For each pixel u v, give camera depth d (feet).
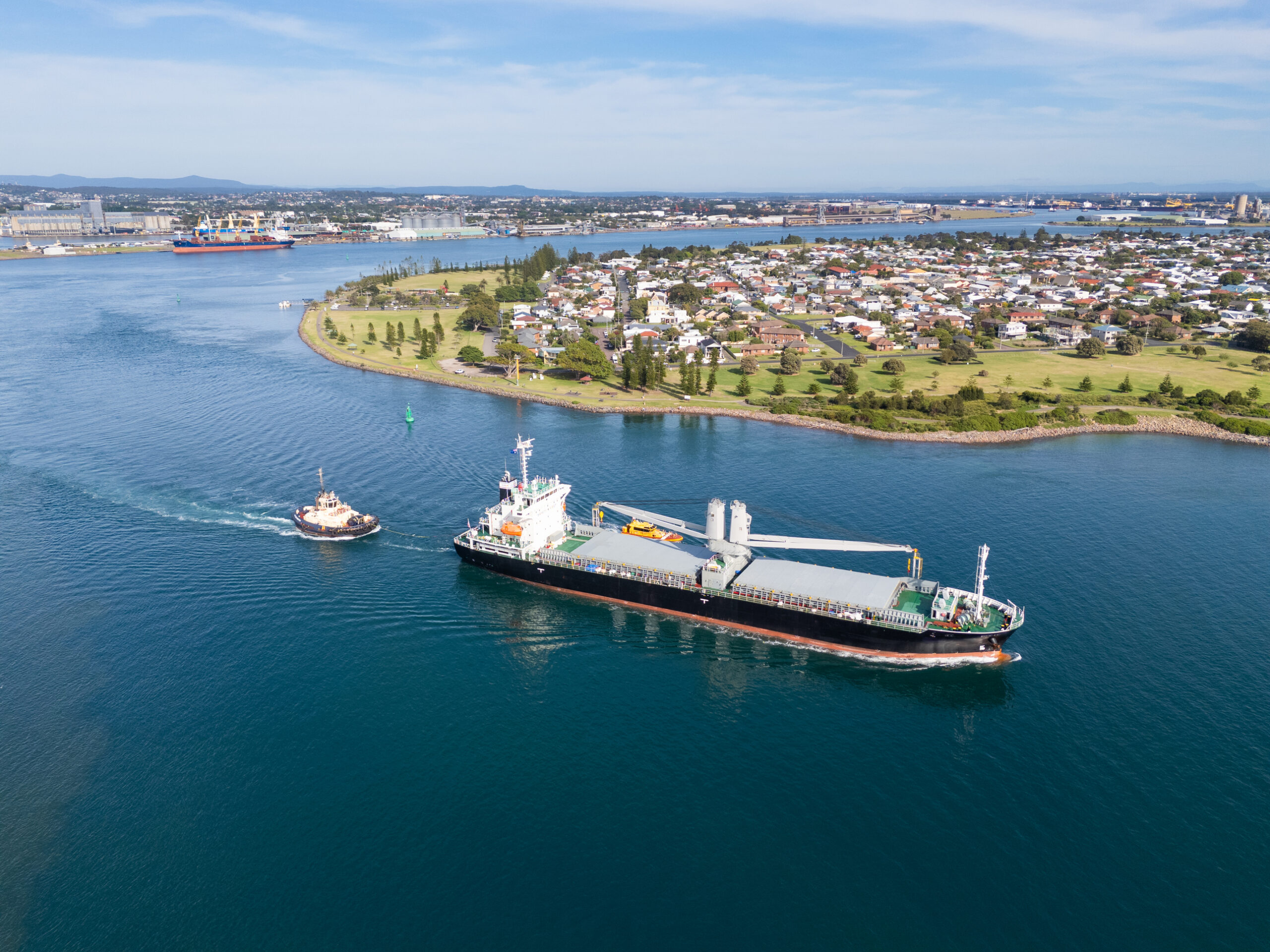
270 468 525.34
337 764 255.29
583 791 244.83
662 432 625.41
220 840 224.33
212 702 286.25
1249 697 286.66
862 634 319.88
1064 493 482.69
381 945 193.26
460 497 479.00
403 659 317.42
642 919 200.54
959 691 297.33
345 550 410.72
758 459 548.72
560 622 350.23
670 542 414.82
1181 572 378.53
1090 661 309.22
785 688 301.22
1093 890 208.64
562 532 408.05
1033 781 248.11
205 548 408.67
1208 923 199.21
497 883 210.59
